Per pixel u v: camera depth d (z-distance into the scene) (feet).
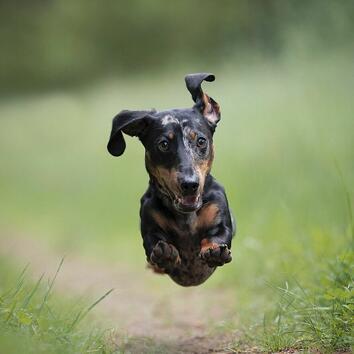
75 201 63.67
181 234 23.75
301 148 45.11
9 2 165.68
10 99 131.23
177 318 31.19
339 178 38.17
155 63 130.41
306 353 21.85
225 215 23.65
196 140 23.04
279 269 31.99
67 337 21.61
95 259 47.75
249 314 28.55
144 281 40.32
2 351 19.21
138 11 144.05
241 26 101.50
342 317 23.02
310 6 53.83
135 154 64.18
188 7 135.33
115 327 26.53
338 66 51.21
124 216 54.90
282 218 37.91
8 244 54.08
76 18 154.92
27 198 70.90
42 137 89.86
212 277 37.19
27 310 22.61
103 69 143.23
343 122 44.60
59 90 132.36
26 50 157.07
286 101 54.13
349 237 29.86
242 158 48.91
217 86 67.51
